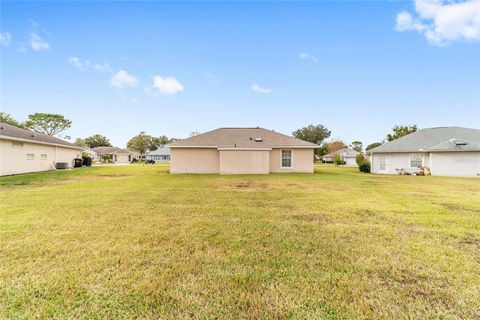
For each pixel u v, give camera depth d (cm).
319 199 804
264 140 2122
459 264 332
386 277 297
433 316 225
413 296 257
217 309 234
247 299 250
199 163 2005
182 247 386
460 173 1973
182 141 2059
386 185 1228
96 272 304
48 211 616
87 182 1270
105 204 705
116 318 220
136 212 612
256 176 1672
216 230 471
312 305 241
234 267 321
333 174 1922
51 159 2181
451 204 734
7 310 229
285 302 246
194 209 650
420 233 462
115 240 414
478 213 622
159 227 488
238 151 1952
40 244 393
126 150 7231
